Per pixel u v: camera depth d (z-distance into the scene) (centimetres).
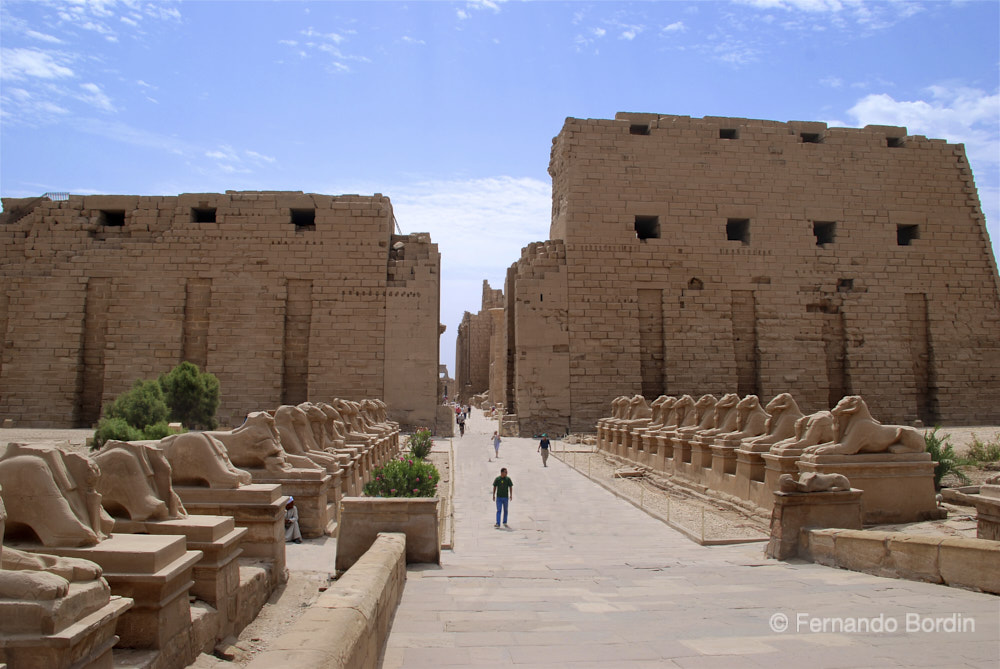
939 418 3900
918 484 1345
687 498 1873
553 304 3750
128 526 636
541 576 938
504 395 3978
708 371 3788
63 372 3497
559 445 3291
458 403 6938
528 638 614
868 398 3872
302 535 1222
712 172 3925
